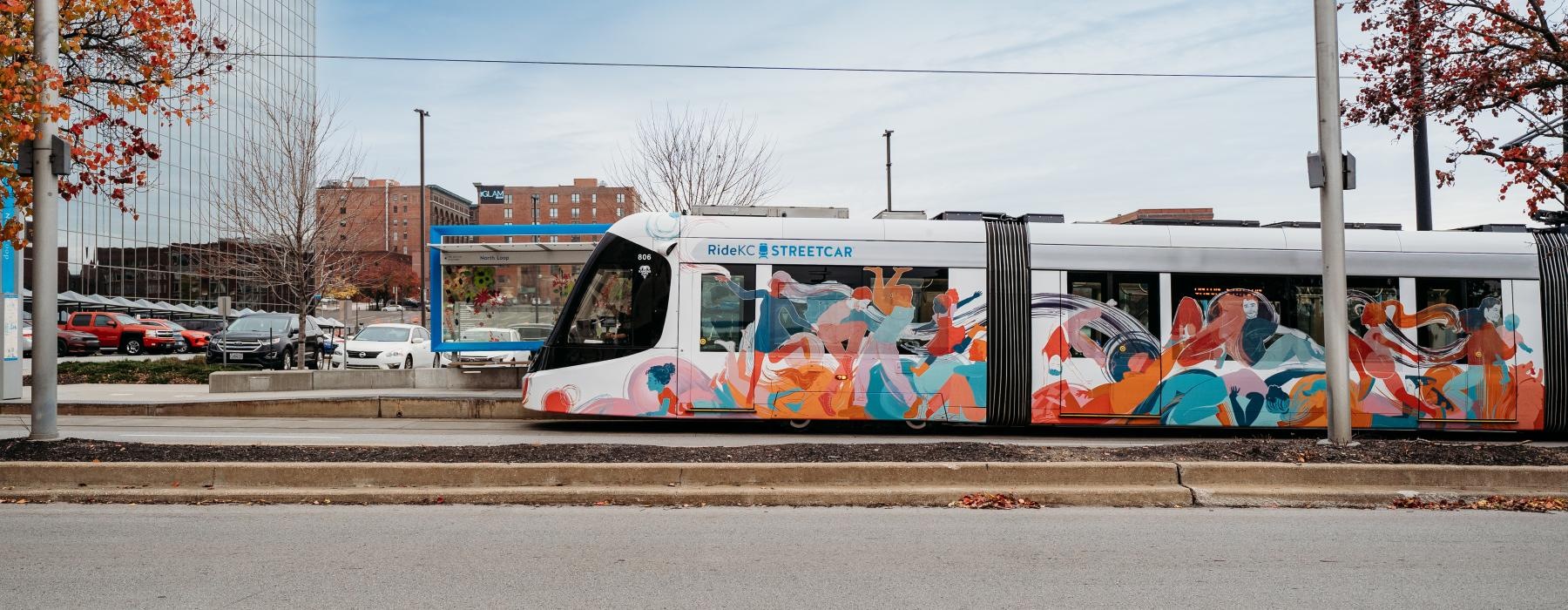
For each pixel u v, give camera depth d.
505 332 18.14
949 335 12.27
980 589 5.31
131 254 54.47
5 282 15.84
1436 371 12.38
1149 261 12.40
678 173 28.62
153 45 12.61
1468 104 14.22
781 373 12.21
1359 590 5.36
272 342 26.52
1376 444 9.06
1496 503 7.65
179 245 57.66
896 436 12.68
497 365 20.67
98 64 13.25
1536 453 8.84
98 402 14.99
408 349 26.22
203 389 18.62
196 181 58.88
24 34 10.63
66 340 36.22
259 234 26.45
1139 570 5.73
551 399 12.41
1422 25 14.35
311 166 25.58
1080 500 7.61
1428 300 12.46
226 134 61.28
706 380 12.21
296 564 5.71
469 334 18.11
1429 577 5.63
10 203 15.44
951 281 12.31
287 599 5.03
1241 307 12.40
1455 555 6.14
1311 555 6.11
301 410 15.04
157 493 7.45
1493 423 12.36
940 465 7.80
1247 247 12.48
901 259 12.34
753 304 12.30
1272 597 5.21
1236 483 7.90
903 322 12.28
